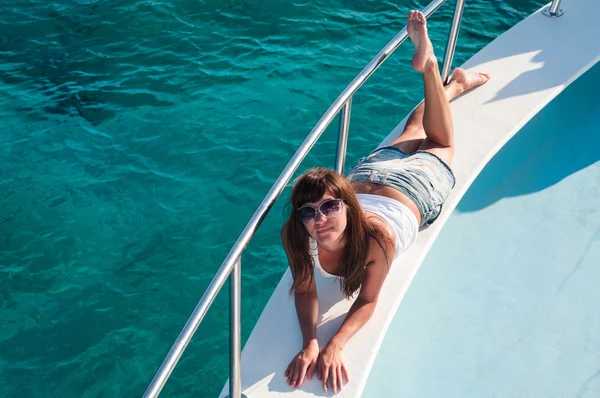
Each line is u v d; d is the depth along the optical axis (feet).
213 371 15.47
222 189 19.71
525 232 11.41
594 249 11.09
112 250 18.22
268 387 8.13
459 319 10.14
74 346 16.11
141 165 20.57
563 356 9.59
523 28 14.08
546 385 9.23
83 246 18.35
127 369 15.62
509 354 9.65
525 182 12.25
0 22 26.50
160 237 18.49
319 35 25.45
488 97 12.41
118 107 22.65
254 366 8.39
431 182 9.91
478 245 11.22
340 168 9.95
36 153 21.08
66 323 16.60
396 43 9.86
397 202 9.32
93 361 15.79
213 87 23.25
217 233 18.54
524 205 11.85
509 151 12.83
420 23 9.91
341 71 23.75
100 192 19.77
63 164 20.71
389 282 9.25
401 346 9.80
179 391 15.07
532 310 10.23
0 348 16.08
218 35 25.54
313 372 8.25
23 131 21.83
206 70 23.99
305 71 23.80
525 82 12.69
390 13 26.63
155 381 6.08
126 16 26.61
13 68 24.40
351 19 26.23
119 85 23.54
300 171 20.11
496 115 12.03
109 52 25.03
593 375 9.33
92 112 22.47
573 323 10.02
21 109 22.65
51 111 22.57
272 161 20.48
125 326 16.47
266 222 18.80
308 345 8.43
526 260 10.97
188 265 17.80
